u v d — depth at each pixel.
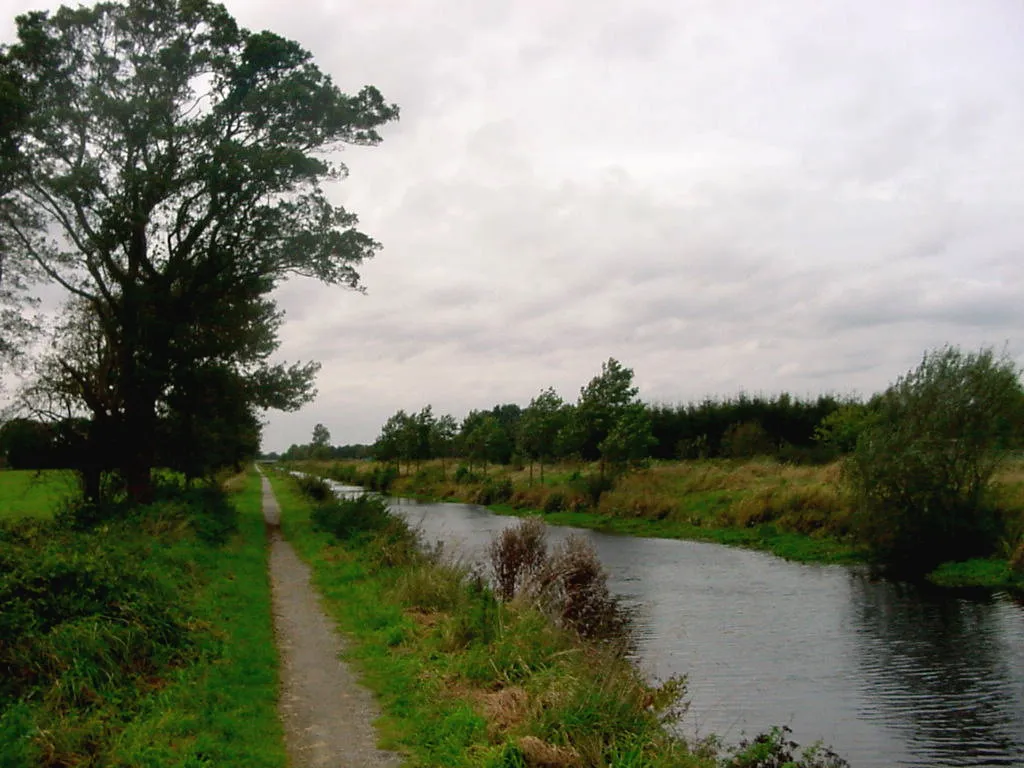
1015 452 24.77
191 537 19.44
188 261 25.50
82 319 26.09
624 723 7.75
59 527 18.36
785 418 60.16
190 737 7.19
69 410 25.50
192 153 24.67
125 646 8.90
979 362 23.41
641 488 39.62
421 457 69.62
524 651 9.85
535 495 45.12
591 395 43.00
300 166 24.89
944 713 10.76
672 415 63.41
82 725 7.12
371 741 7.60
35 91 23.50
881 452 23.61
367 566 18.02
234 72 25.53
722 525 32.09
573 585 15.82
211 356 26.70
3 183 22.92
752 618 16.55
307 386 30.06
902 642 14.44
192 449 27.20
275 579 17.92
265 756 6.99
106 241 23.45
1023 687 11.82
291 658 10.73
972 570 21.19
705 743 8.98
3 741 6.49
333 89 26.33
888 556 23.70
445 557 20.69
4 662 7.92
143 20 24.78
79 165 23.52
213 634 10.84
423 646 10.84
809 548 26.31
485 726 7.64
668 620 16.36
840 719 10.55
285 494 56.84
